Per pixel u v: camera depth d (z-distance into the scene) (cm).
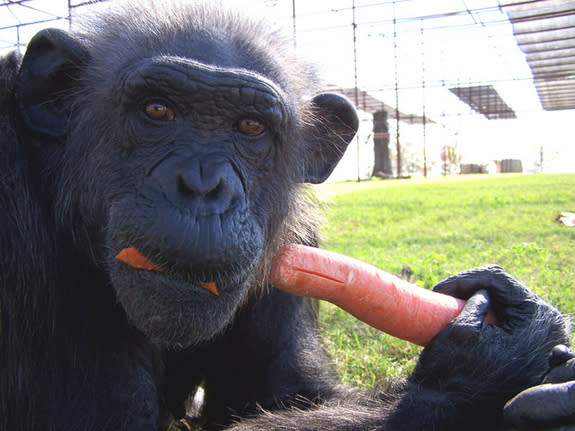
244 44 55
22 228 55
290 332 67
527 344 56
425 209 254
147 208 48
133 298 50
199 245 47
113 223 51
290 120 56
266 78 53
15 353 55
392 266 126
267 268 62
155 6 59
